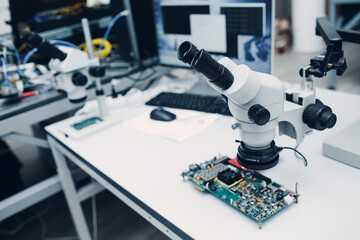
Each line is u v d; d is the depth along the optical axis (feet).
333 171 2.84
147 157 3.41
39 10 6.46
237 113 2.36
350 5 12.85
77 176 5.11
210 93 4.82
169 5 4.72
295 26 13.82
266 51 3.93
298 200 2.54
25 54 6.40
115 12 6.09
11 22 6.28
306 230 2.25
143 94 5.23
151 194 2.81
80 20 6.16
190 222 2.44
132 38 5.98
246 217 2.43
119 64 6.14
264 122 2.20
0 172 6.55
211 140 3.60
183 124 4.02
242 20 4.00
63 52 3.78
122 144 3.74
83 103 5.25
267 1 3.68
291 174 2.86
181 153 3.41
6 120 4.46
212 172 2.89
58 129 4.31
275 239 2.20
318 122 2.49
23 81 5.24
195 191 2.79
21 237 6.15
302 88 2.60
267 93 2.23
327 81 10.77
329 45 2.44
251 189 2.64
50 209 6.87
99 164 3.37
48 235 6.11
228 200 2.56
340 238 2.15
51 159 7.97
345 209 2.40
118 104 4.90
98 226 6.17
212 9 4.24
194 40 4.64
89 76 4.07
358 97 4.18
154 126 4.07
